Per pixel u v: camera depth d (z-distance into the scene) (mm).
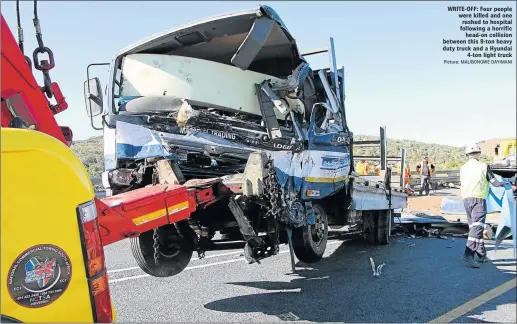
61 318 2072
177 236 4992
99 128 5258
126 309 4738
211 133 4934
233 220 4957
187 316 4520
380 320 4379
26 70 2809
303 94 6281
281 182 5328
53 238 2057
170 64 5117
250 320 4398
